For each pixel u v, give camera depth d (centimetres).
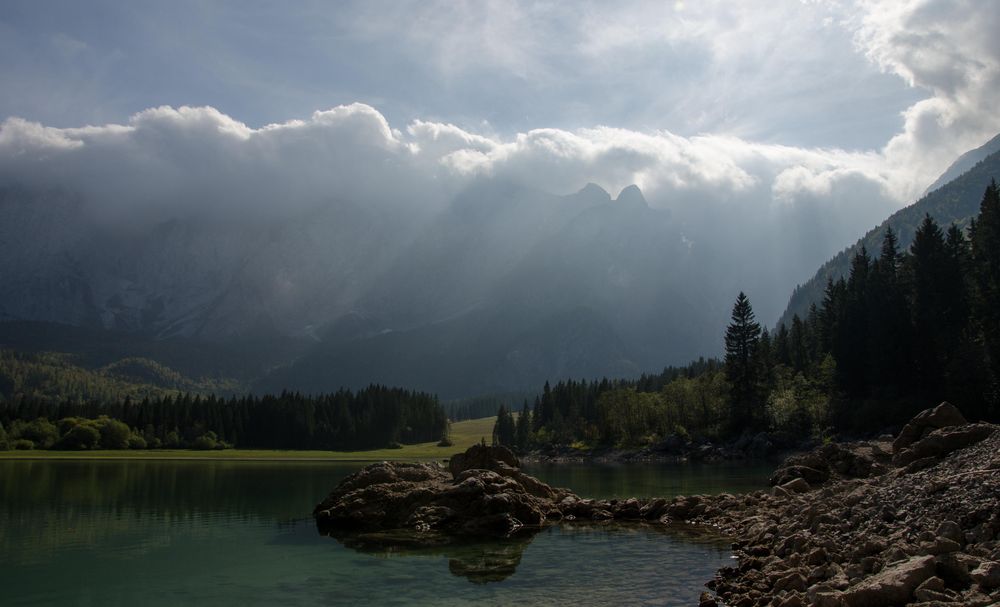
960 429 4584
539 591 3466
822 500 4431
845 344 14688
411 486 6253
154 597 3519
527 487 6844
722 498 6247
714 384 18362
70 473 12731
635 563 4078
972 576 2420
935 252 13200
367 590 3572
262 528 5797
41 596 3575
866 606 2411
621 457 17412
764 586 3092
